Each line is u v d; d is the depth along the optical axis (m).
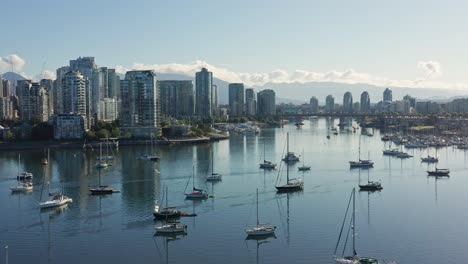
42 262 151.00
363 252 156.12
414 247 160.38
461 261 148.88
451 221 188.88
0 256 156.25
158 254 156.25
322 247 160.12
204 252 157.12
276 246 161.38
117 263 149.62
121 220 193.50
